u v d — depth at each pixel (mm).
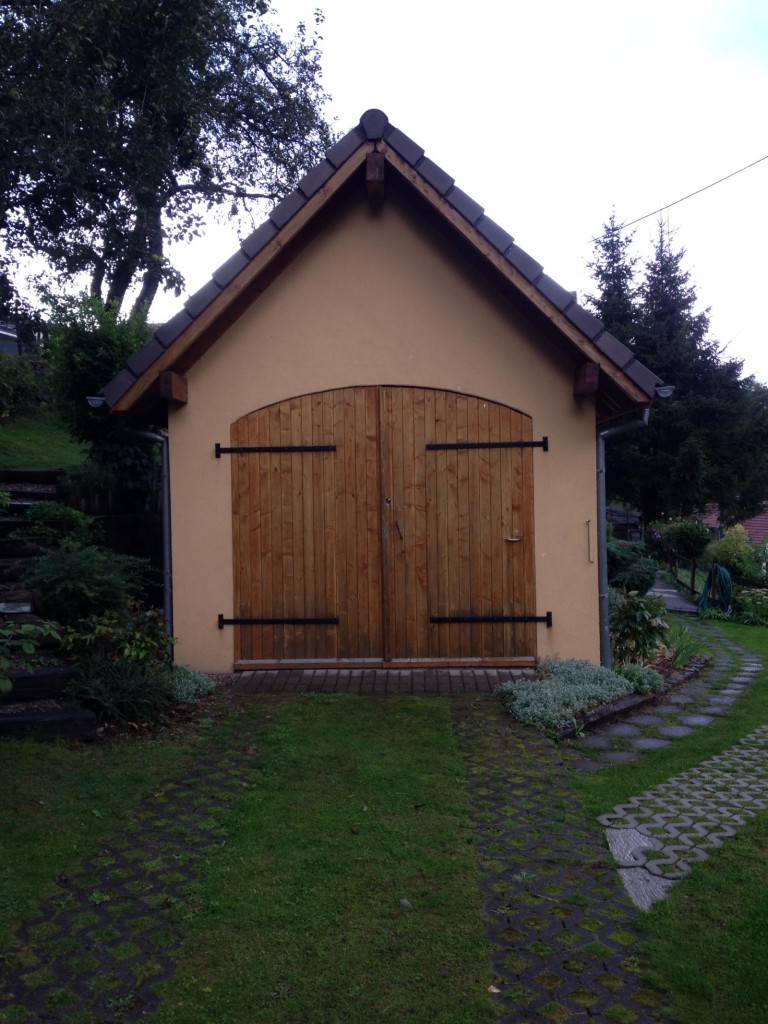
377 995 3162
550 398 7680
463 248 7488
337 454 7770
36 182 14375
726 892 3936
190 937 3535
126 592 7473
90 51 12898
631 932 3604
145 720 6160
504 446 7727
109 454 10156
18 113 11891
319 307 7746
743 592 15688
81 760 5434
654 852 4344
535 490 7711
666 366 22500
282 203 7109
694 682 8461
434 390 7746
